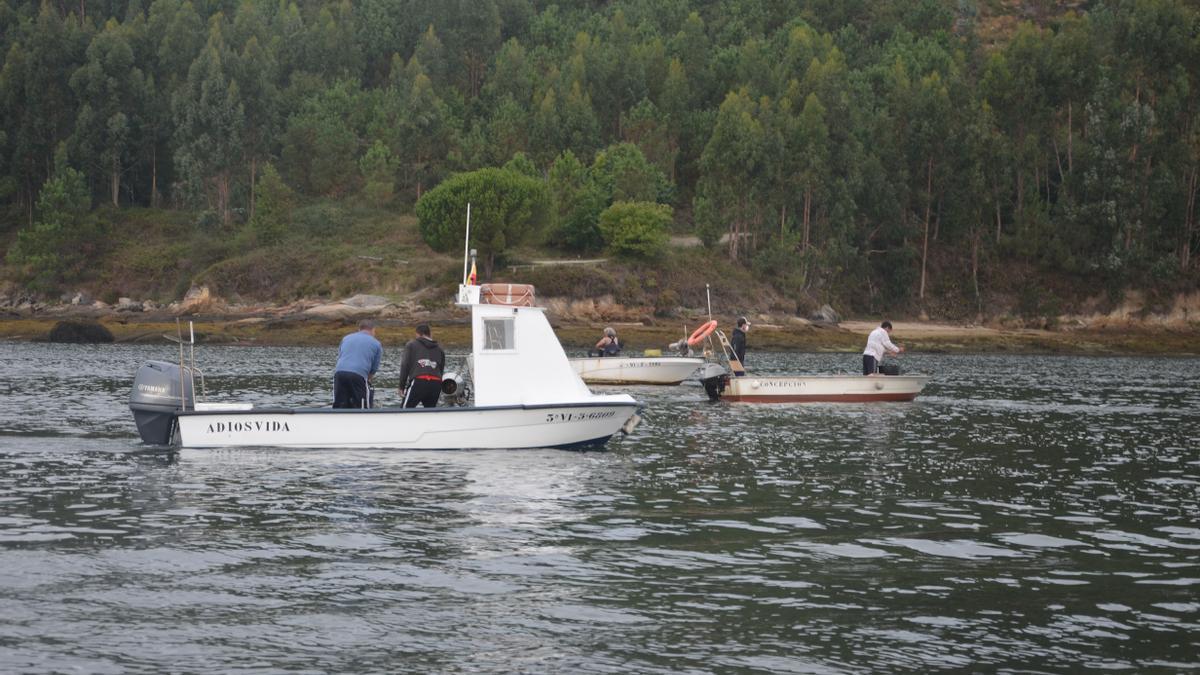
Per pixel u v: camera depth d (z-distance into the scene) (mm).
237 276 177625
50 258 191875
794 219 198750
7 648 14398
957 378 85938
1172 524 24141
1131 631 16016
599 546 21016
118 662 13984
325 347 126312
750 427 43594
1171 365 121625
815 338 143125
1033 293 190375
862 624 16203
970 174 199000
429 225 165125
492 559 19781
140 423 34031
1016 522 24172
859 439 39719
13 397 52312
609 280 164750
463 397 36375
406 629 15586
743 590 17984
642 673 13938
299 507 24375
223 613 16188
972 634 15789
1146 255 193250
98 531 21594
